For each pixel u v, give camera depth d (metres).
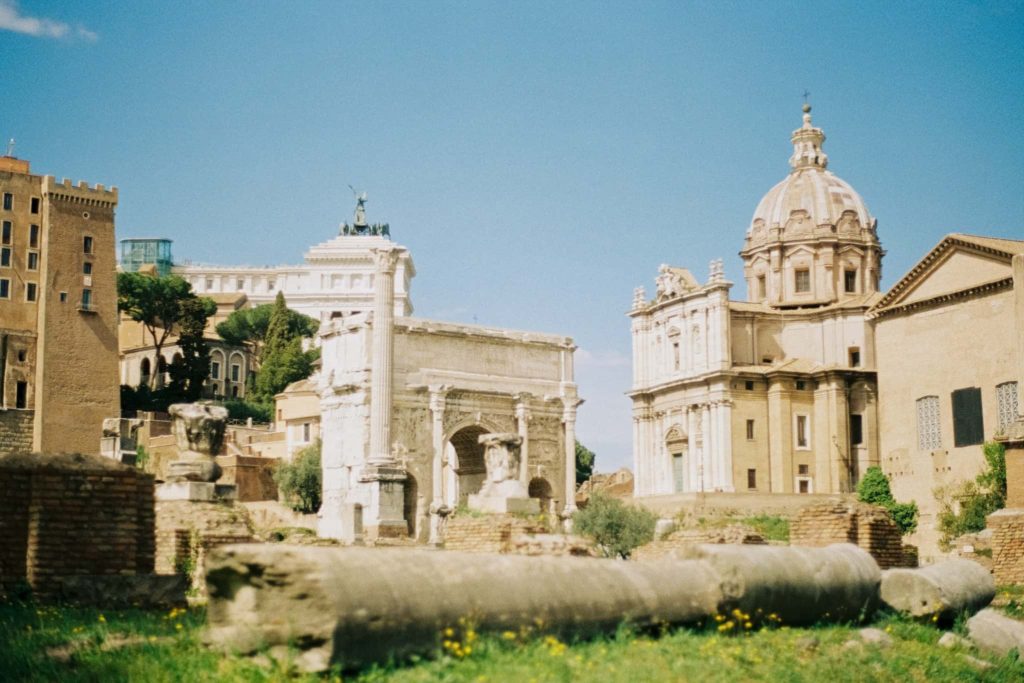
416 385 126.81
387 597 16.69
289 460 148.88
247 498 144.00
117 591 23.23
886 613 25.59
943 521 112.25
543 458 134.88
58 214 165.00
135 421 126.19
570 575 19.55
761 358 140.00
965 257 119.62
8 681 16.70
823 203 148.88
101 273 167.75
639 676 17.67
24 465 23.64
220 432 31.88
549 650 18.08
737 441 133.62
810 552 24.02
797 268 147.50
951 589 26.03
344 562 16.75
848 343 137.00
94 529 23.91
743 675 19.02
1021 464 59.03
